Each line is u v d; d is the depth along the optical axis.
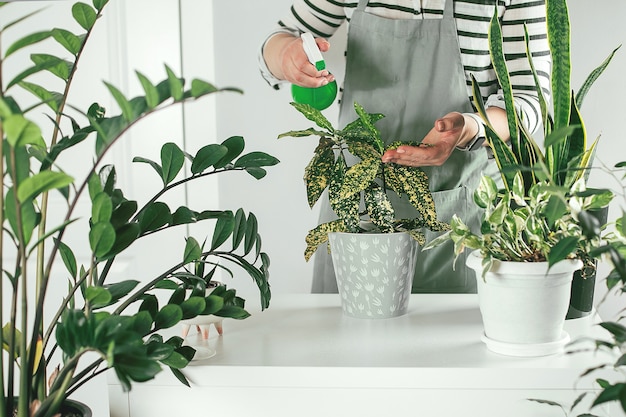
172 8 2.06
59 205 2.04
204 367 1.00
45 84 2.03
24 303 0.76
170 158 0.93
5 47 2.00
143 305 0.88
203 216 0.96
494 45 1.10
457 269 1.62
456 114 1.30
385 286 1.19
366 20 1.61
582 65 2.00
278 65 1.53
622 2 1.96
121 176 2.09
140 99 0.70
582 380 0.96
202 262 0.99
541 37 1.49
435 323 1.18
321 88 1.55
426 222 1.18
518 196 1.00
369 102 1.64
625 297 2.00
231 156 0.97
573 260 0.99
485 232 0.99
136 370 0.69
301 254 2.21
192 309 0.88
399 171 1.20
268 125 2.16
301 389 0.99
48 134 2.04
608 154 2.02
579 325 1.16
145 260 2.12
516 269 0.98
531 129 1.45
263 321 1.21
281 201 2.19
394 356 1.02
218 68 2.14
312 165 1.20
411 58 1.61
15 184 0.68
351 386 0.98
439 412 0.98
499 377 0.96
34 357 0.80
